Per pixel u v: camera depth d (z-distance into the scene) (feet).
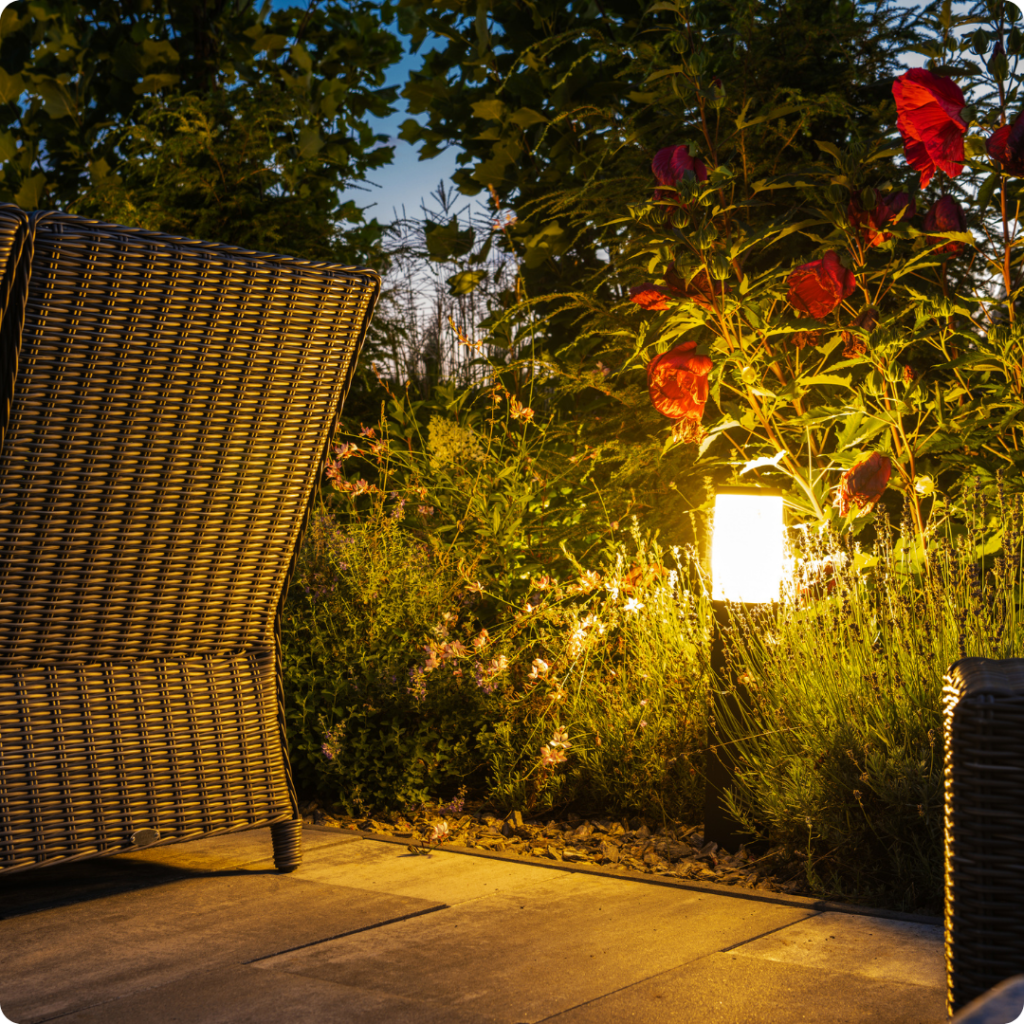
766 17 12.98
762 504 9.03
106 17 20.53
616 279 13.74
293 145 19.49
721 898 7.68
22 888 7.88
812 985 6.03
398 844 9.14
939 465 11.22
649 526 12.78
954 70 9.95
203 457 7.55
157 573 7.50
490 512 13.19
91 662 7.29
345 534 12.48
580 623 11.10
